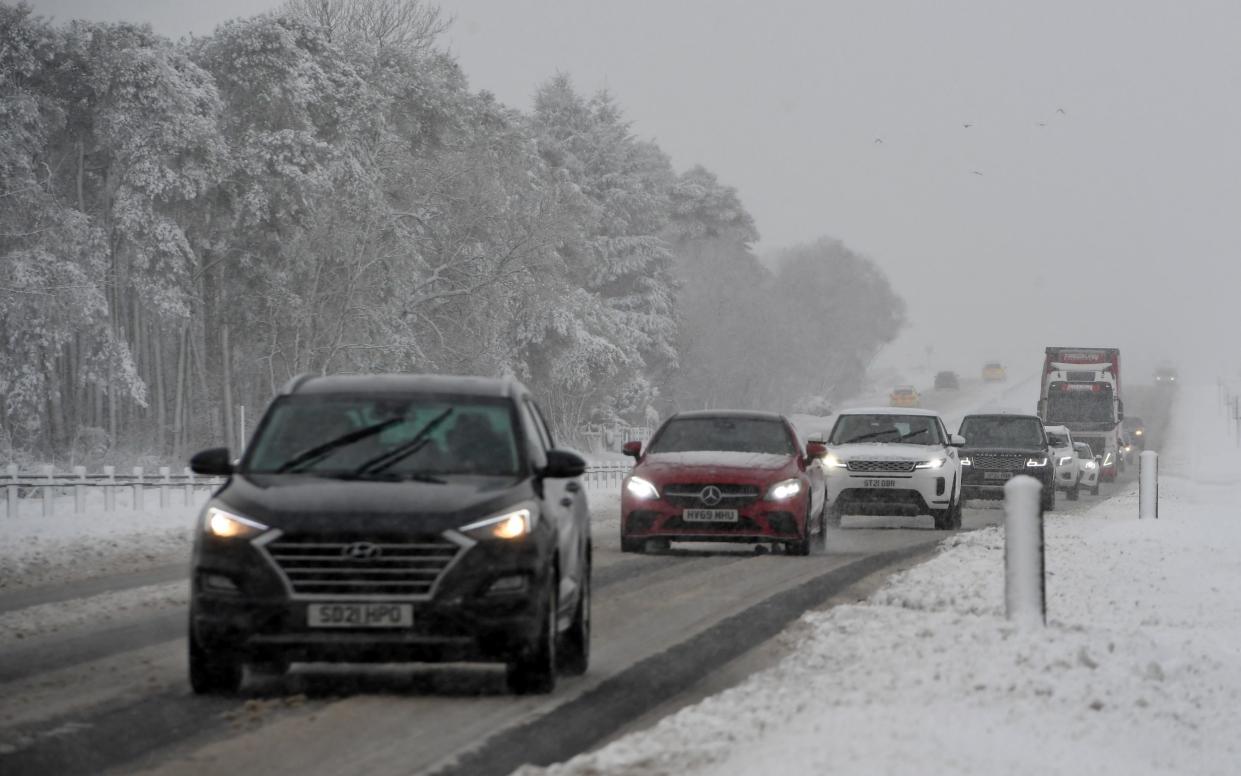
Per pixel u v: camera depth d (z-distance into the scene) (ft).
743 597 116.06
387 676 75.66
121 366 372.17
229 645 66.80
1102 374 472.85
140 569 146.51
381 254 443.32
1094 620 105.60
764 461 155.94
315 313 429.38
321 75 430.20
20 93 374.84
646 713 66.64
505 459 74.79
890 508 204.23
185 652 84.99
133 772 53.47
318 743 58.65
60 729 61.26
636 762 52.60
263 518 67.56
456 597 66.74
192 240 420.36
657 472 154.51
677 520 152.97
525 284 487.61
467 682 74.18
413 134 497.46
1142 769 57.72
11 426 364.58
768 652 85.97
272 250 425.28
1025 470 272.92
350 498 68.74
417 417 76.89
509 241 490.90
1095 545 171.73
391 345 444.14
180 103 391.65
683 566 143.54
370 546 66.80
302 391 79.25
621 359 584.81
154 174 383.45
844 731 57.16
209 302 436.35
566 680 75.77
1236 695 78.95
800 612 105.91
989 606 104.83
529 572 68.13
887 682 70.59
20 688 71.77
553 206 499.51
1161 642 93.09
